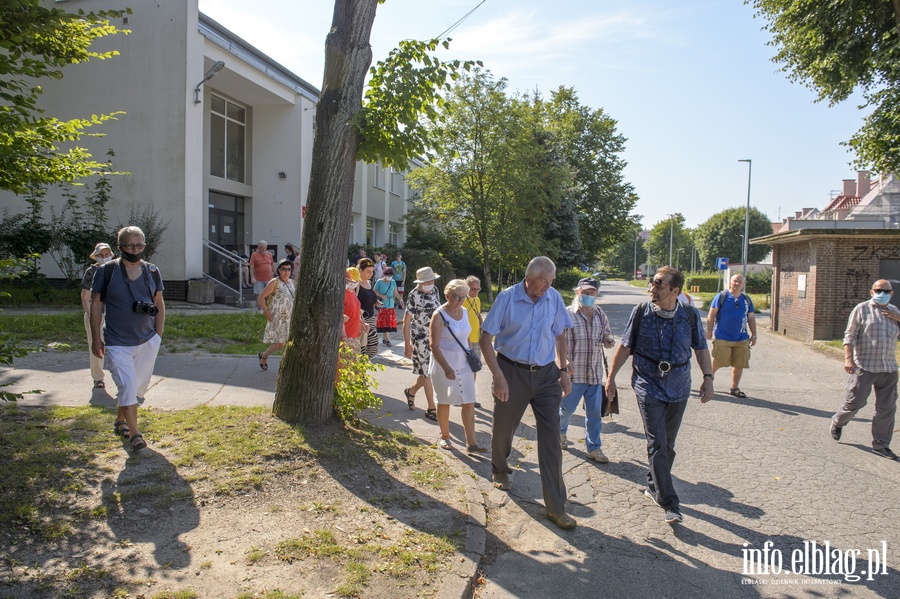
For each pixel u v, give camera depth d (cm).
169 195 1639
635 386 486
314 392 557
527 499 512
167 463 476
